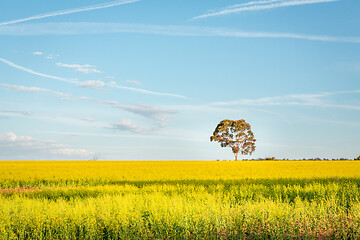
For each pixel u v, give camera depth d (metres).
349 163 55.81
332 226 10.16
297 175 29.55
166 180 26.09
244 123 87.00
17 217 10.84
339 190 17.52
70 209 11.41
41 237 9.41
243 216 10.73
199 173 33.72
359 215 10.34
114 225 10.07
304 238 9.19
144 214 11.20
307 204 12.19
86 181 26.94
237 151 86.06
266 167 44.97
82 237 9.49
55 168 42.25
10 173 33.28
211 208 11.21
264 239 9.42
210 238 9.38
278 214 10.52
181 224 9.74
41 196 17.28
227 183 23.05
